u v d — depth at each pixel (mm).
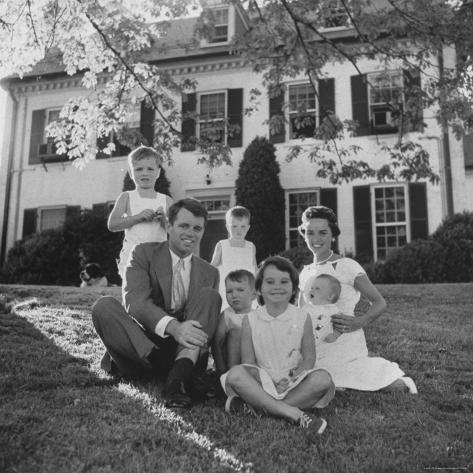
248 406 3215
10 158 18438
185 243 3764
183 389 3322
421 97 8945
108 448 2453
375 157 15695
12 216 18094
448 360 5180
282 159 16297
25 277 15227
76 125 9562
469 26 8172
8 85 18656
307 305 4113
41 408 2998
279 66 9602
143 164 5027
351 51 9531
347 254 15297
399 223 15523
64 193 17781
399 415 3287
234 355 3789
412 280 12852
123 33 9141
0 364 4020
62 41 9242
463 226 13070
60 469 2197
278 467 2359
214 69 17375
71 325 5844
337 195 15867
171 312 3783
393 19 8945
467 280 12523
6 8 8562
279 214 15312
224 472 2275
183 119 9938
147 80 9820
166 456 2412
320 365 4023
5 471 2162
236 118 16875
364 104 16016
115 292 9359
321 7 9086
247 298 4262
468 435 2945
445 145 15484
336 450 2646
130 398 3312
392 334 6402
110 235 15648
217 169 16734
